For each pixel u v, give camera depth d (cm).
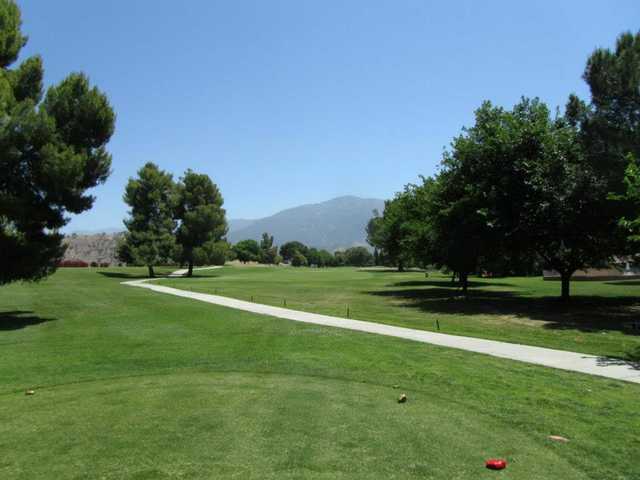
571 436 643
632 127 2058
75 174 1867
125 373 1027
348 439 623
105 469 536
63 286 3856
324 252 14088
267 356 1178
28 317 2008
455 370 1016
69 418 718
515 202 2333
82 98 1983
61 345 1374
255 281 5025
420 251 3466
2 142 1662
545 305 2539
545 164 2223
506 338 1427
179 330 1619
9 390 895
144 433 648
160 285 4175
